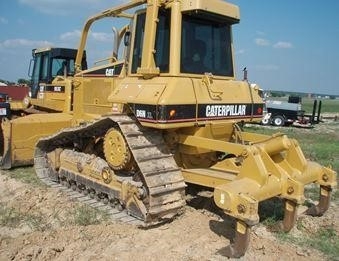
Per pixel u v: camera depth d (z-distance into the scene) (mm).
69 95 9492
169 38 6000
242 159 5422
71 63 11594
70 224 5953
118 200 6402
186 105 5688
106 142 6434
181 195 5809
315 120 26609
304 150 13430
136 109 5883
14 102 11977
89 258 4879
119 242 5316
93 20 8273
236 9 6602
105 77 7766
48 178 8375
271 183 5238
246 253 5043
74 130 7117
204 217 6152
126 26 7605
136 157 5652
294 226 5941
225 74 6848
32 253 4902
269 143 5629
